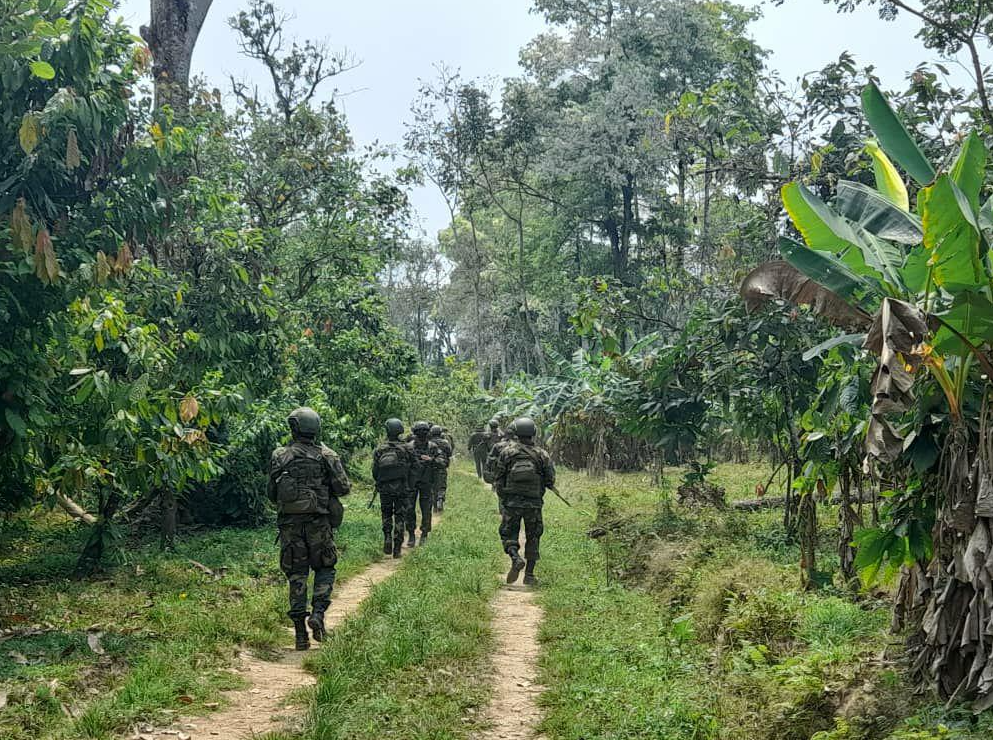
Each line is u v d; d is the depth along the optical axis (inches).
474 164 1686.8
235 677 259.3
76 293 328.2
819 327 463.2
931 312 226.5
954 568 216.2
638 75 1381.6
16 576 394.9
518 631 342.0
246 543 512.7
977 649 205.6
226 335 479.8
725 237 668.1
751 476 835.4
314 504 309.9
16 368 315.3
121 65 359.3
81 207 360.8
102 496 402.3
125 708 220.8
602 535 571.5
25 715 209.2
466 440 1470.2
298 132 798.5
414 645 289.4
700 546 438.0
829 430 345.7
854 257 245.8
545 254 1819.6
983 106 474.0
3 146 327.9
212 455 418.3
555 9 1594.5
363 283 850.8
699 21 1439.5
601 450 925.8
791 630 278.1
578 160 1445.6
